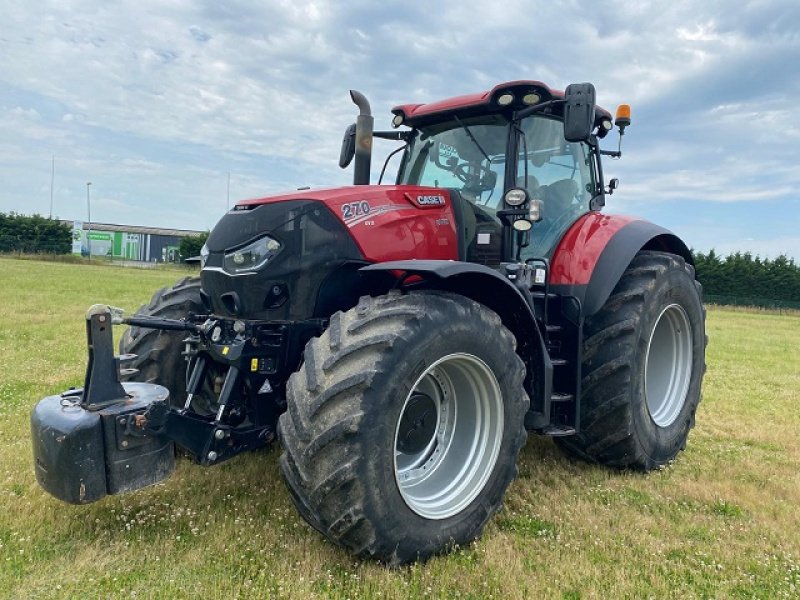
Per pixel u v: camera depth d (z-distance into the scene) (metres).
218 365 3.09
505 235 3.60
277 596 2.28
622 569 2.59
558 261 3.79
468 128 3.95
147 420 2.52
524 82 3.51
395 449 2.49
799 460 4.22
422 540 2.58
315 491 2.36
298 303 2.99
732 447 4.55
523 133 3.75
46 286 16.98
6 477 3.18
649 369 4.43
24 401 4.65
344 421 2.33
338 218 3.07
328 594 2.32
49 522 2.76
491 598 2.34
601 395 3.70
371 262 3.13
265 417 2.95
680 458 4.27
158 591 2.27
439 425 2.99
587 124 3.29
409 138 4.34
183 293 3.76
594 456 3.89
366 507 2.38
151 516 2.86
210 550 2.57
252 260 2.98
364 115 3.80
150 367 3.51
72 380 5.41
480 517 2.84
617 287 3.91
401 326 2.54
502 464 2.93
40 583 2.29
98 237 60.53
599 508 3.27
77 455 2.38
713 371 8.25
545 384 3.22
